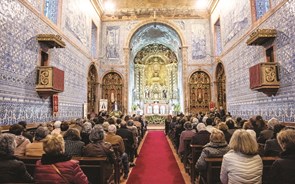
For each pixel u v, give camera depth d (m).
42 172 3.04
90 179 4.47
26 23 9.20
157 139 15.77
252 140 3.20
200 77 22.00
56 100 11.62
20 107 8.73
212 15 21.19
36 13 10.01
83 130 7.07
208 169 4.24
